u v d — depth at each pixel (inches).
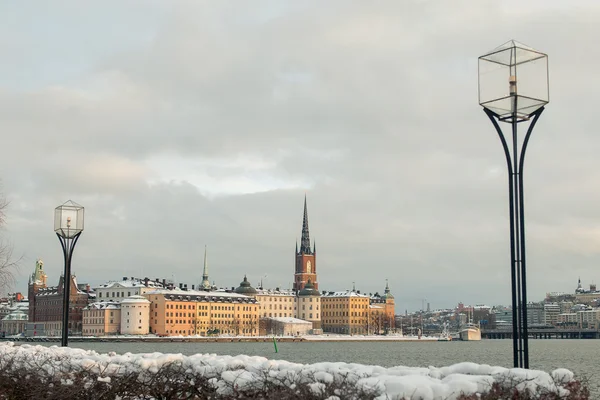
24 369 992.9
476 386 639.8
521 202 992.9
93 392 898.1
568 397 663.1
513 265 971.9
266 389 733.9
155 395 868.0
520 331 954.1
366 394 639.1
